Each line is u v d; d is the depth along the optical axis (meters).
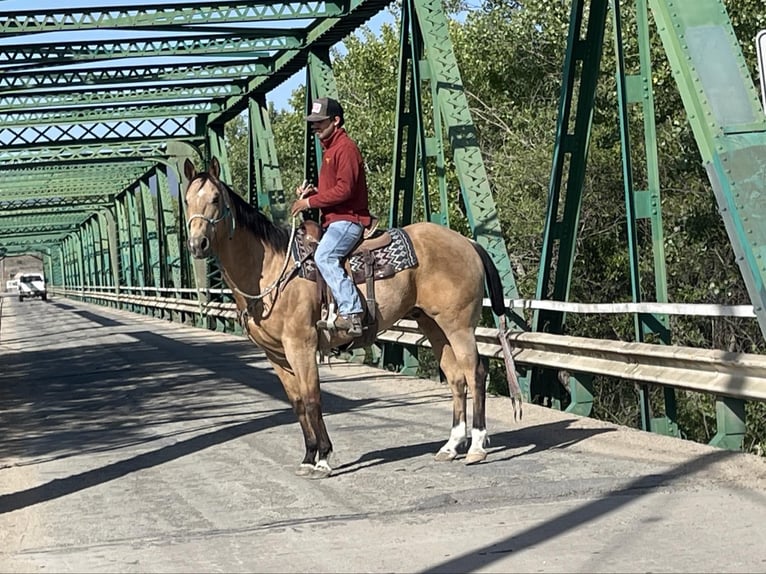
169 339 27.09
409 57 14.44
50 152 30.00
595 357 9.89
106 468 8.76
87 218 68.88
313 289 7.66
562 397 11.55
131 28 16.12
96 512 6.96
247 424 10.87
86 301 75.12
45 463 9.25
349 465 8.12
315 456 7.81
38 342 30.08
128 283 49.28
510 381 8.26
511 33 21.38
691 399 17.91
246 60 20.88
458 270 7.97
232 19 16.20
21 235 80.81
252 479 7.80
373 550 5.54
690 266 17.02
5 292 137.38
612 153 18.09
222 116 26.39
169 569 5.37
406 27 14.23
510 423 9.96
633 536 5.58
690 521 5.86
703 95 7.23
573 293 19.22
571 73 10.55
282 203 22.59
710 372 8.18
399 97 14.52
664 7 7.47
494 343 11.93
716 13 7.46
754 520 5.83
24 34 15.80
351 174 7.68
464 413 8.18
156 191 39.16
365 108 29.98
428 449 8.66
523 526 5.91
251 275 7.73
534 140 20.88
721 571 4.89
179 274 35.31
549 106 21.11
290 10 16.20
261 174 23.58
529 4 19.19
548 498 6.61
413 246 7.89
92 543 6.06
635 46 17.31
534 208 19.56
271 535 6.01
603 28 10.49
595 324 19.30
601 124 18.50
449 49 12.97
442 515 6.27
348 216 7.73
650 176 9.68
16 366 21.38
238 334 27.02
